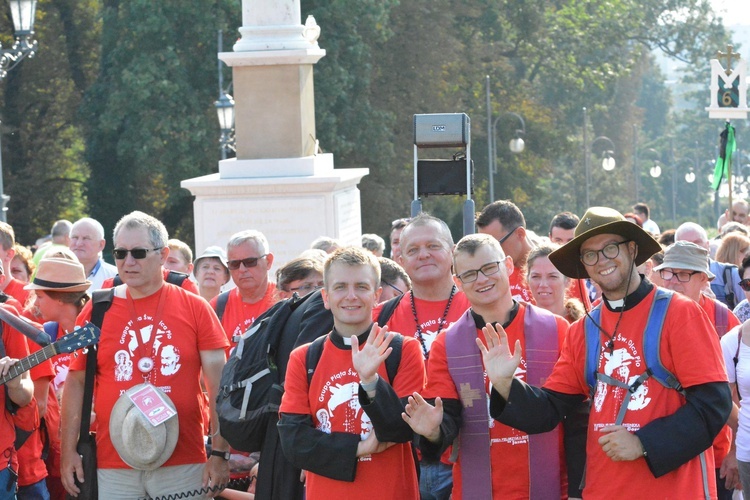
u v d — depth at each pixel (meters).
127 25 31.19
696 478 4.75
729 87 14.89
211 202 13.88
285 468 5.68
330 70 31.20
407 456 5.23
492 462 5.21
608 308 4.86
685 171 95.19
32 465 6.59
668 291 4.79
